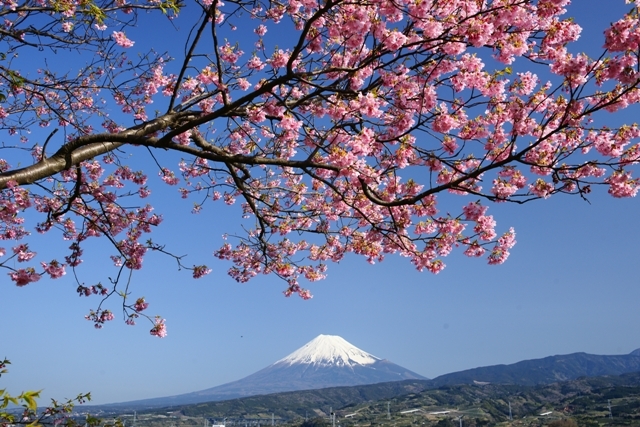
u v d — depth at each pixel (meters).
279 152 8.88
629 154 8.14
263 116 8.73
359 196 9.45
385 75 7.80
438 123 7.68
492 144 8.59
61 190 11.55
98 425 6.88
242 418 198.75
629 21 6.31
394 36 7.17
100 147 8.04
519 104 8.23
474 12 7.43
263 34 10.88
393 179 9.31
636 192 8.09
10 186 6.84
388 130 8.35
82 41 9.46
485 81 7.85
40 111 11.69
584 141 8.21
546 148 8.30
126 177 12.64
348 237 11.34
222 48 9.27
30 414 6.16
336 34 7.74
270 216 11.12
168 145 7.72
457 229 9.32
